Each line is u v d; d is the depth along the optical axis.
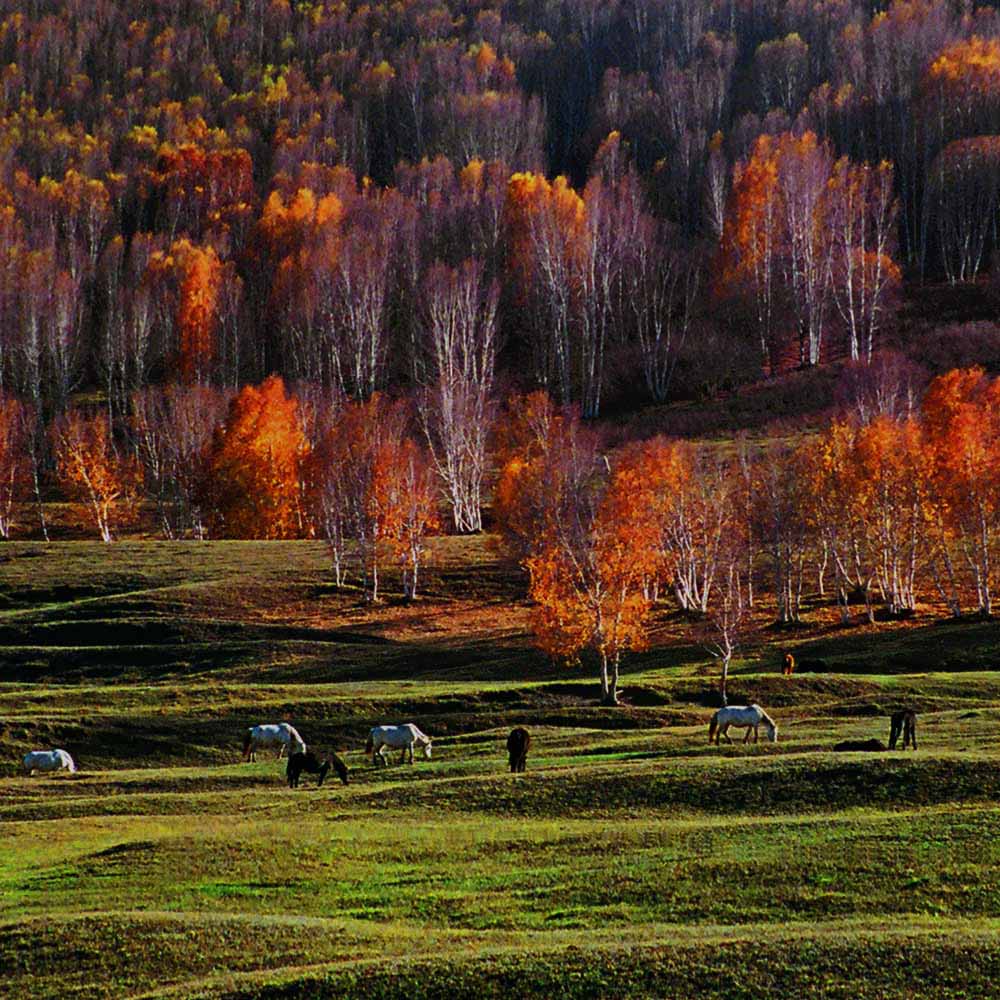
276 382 126.44
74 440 135.12
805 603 93.56
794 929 22.86
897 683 63.53
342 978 21.11
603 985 20.45
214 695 64.88
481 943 22.98
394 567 105.81
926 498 86.44
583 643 64.31
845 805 32.66
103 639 87.38
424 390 145.12
